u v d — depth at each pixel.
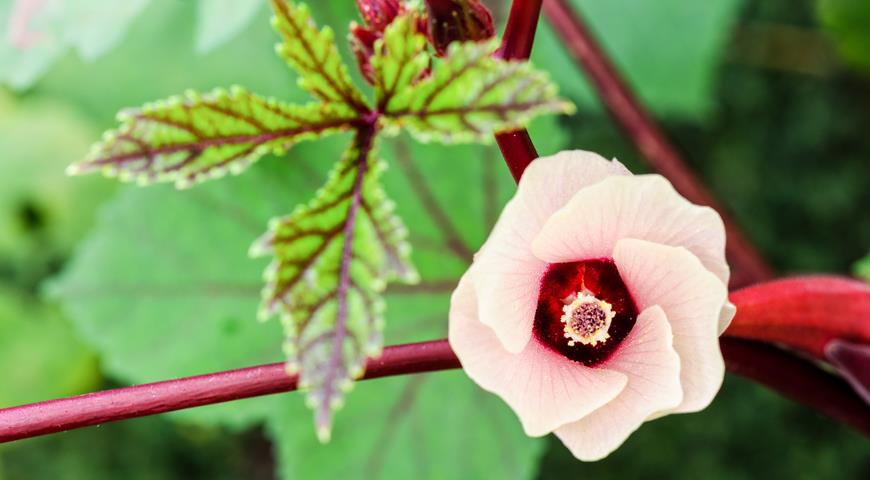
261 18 0.92
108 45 0.69
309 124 0.53
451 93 0.51
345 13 0.75
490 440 0.78
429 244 0.76
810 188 1.21
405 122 0.52
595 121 1.17
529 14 0.54
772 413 1.16
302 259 0.51
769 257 1.21
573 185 0.51
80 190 1.13
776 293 0.59
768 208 1.22
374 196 0.52
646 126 0.78
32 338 1.09
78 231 1.12
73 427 0.54
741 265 0.77
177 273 0.79
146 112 0.52
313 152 0.78
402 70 0.52
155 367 0.79
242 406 0.79
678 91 1.01
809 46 1.22
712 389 0.51
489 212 0.76
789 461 1.16
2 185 1.12
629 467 1.17
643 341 0.52
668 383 0.51
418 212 0.76
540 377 0.52
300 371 0.50
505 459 0.78
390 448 0.78
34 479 1.19
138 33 0.97
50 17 0.69
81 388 1.10
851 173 1.21
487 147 0.76
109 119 1.00
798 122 1.23
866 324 0.59
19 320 1.10
